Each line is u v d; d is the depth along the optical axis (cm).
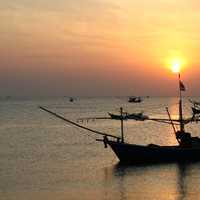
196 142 4803
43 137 8050
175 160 4688
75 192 3447
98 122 12425
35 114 17150
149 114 16712
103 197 3288
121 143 4612
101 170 4378
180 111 5053
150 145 4681
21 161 5041
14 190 3528
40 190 3528
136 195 3341
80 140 7419
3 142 7169
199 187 3591
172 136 8375
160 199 3222
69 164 4775
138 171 4272
